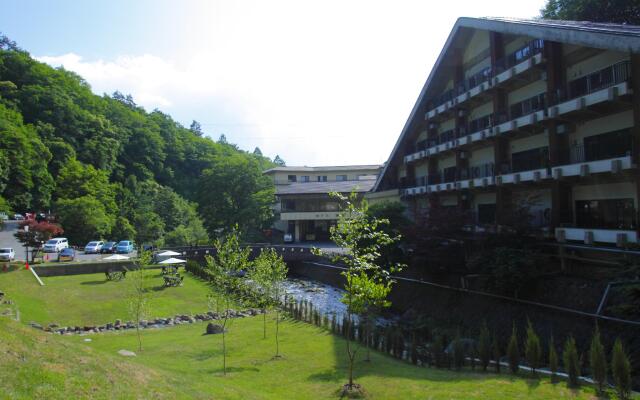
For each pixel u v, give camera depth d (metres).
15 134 64.06
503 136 28.20
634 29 19.34
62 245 47.38
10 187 63.56
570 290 19.09
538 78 25.92
